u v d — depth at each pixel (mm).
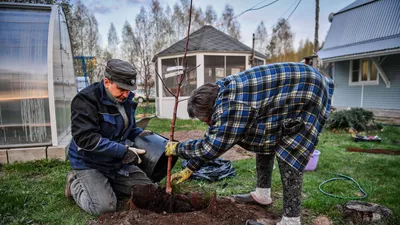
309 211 2367
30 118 3918
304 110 1738
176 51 10320
